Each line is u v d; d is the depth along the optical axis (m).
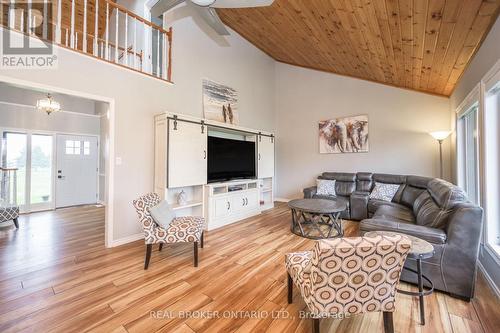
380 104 5.01
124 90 3.21
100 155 6.21
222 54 4.92
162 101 3.71
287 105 6.30
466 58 2.77
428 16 2.13
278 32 4.20
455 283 1.90
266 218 4.57
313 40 3.88
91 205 5.88
